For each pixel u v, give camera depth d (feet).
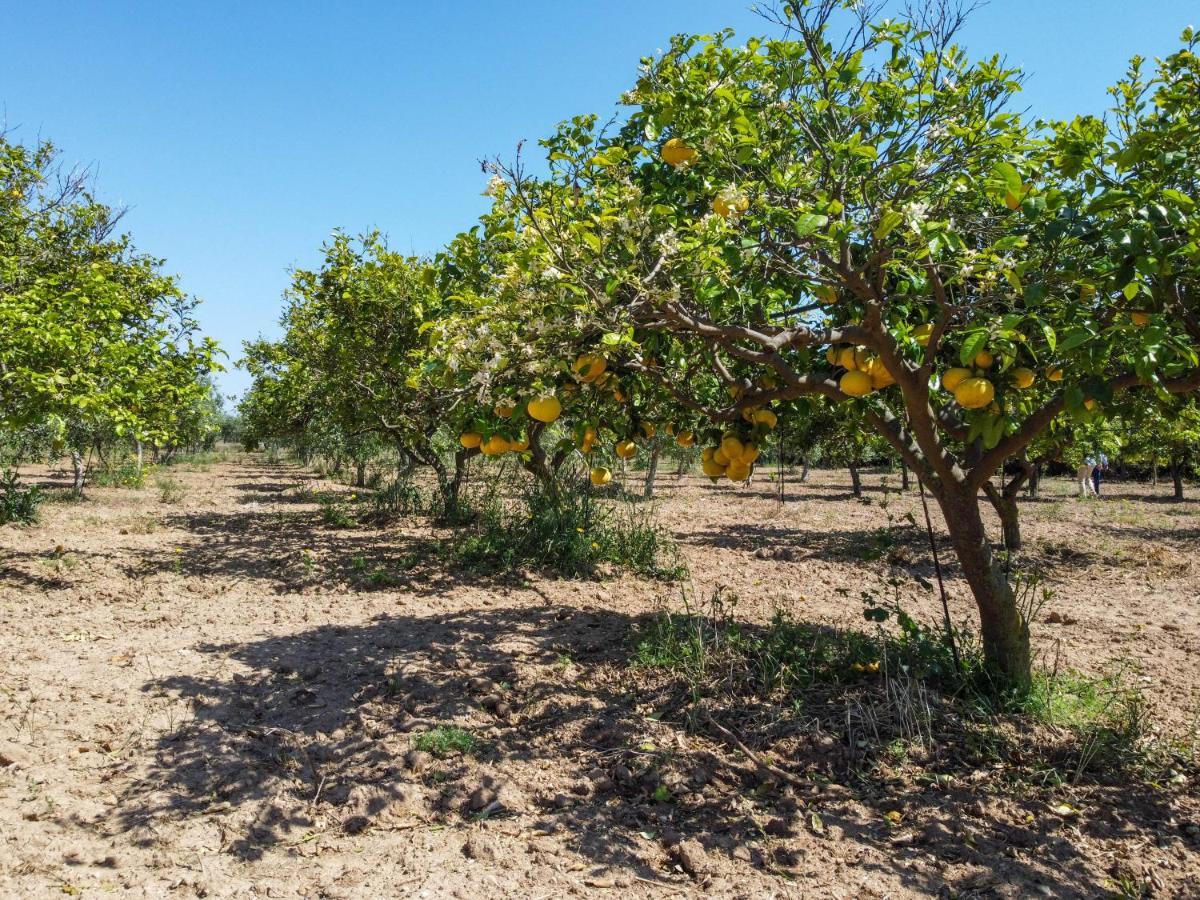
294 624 19.56
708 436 14.11
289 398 45.50
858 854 9.60
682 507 51.70
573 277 9.45
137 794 10.85
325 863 9.39
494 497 36.70
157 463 94.22
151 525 37.99
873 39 10.65
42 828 9.86
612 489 48.80
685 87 10.91
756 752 12.30
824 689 14.43
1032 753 12.14
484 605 21.70
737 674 15.08
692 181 13.35
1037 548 33.78
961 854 9.59
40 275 24.47
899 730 12.61
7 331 19.42
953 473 13.38
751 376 14.87
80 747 12.10
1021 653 13.92
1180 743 12.48
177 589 23.61
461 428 13.26
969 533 13.79
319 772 11.63
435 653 16.85
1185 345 8.91
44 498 46.47
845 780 11.53
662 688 14.75
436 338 9.88
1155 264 8.16
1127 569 28.99
